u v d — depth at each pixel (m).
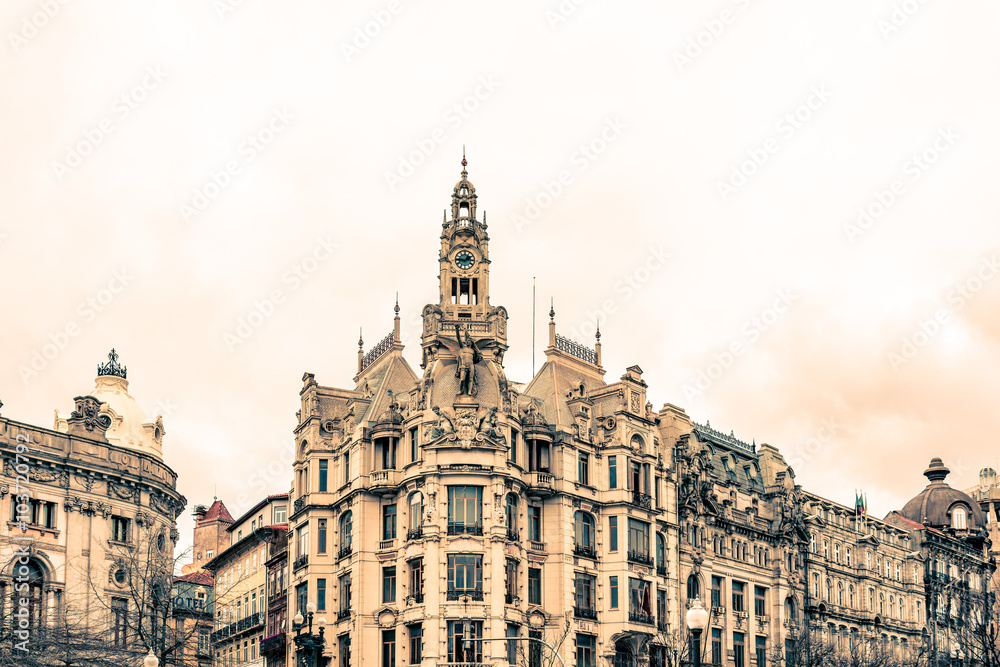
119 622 78.06
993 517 174.00
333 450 97.38
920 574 140.88
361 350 107.62
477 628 85.06
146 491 82.88
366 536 91.06
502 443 88.69
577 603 92.44
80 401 81.00
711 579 105.12
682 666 89.75
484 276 98.69
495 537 86.56
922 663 121.25
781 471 119.56
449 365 92.75
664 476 101.06
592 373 105.44
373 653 88.44
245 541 113.88
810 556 120.56
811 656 108.62
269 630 104.06
